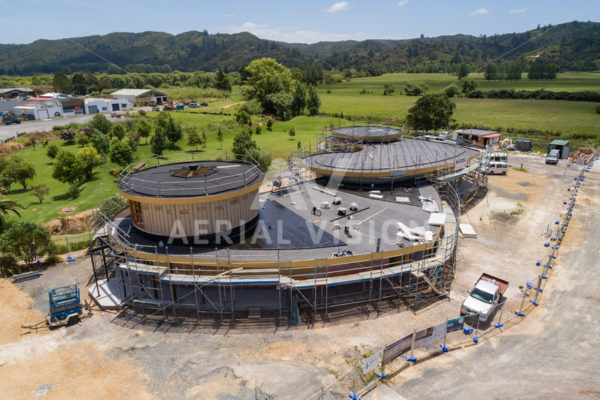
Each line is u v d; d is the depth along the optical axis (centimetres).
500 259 3469
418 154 4856
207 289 2781
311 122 11731
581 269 3291
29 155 7588
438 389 2036
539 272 3247
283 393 2009
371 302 2811
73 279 3180
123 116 11500
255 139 9219
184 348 2348
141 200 2803
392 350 2198
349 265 2841
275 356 2277
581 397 1984
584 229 4134
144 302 2684
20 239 3284
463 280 3117
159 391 2028
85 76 19850
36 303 2833
